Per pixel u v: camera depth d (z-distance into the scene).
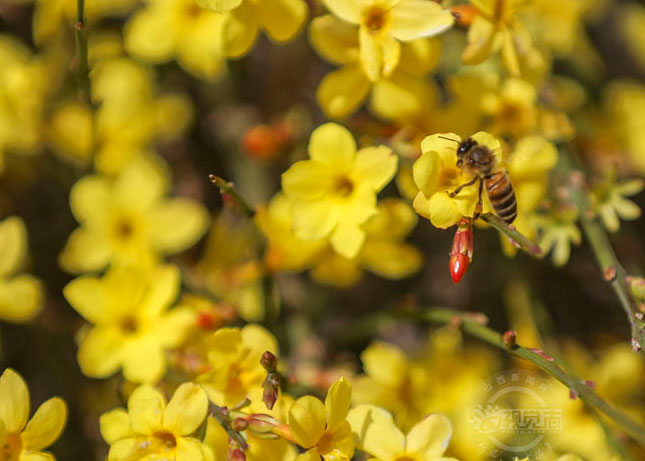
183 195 0.48
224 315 0.42
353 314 0.47
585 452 0.41
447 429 0.38
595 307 0.47
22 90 0.45
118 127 0.45
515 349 0.39
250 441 0.38
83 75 0.41
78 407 0.44
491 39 0.40
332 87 0.40
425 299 0.47
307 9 0.40
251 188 0.47
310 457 0.37
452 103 0.42
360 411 0.38
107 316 0.41
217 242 0.46
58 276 0.46
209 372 0.39
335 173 0.39
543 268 0.46
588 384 0.38
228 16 0.40
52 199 0.47
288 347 0.45
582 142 0.47
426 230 0.48
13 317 0.42
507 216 0.38
